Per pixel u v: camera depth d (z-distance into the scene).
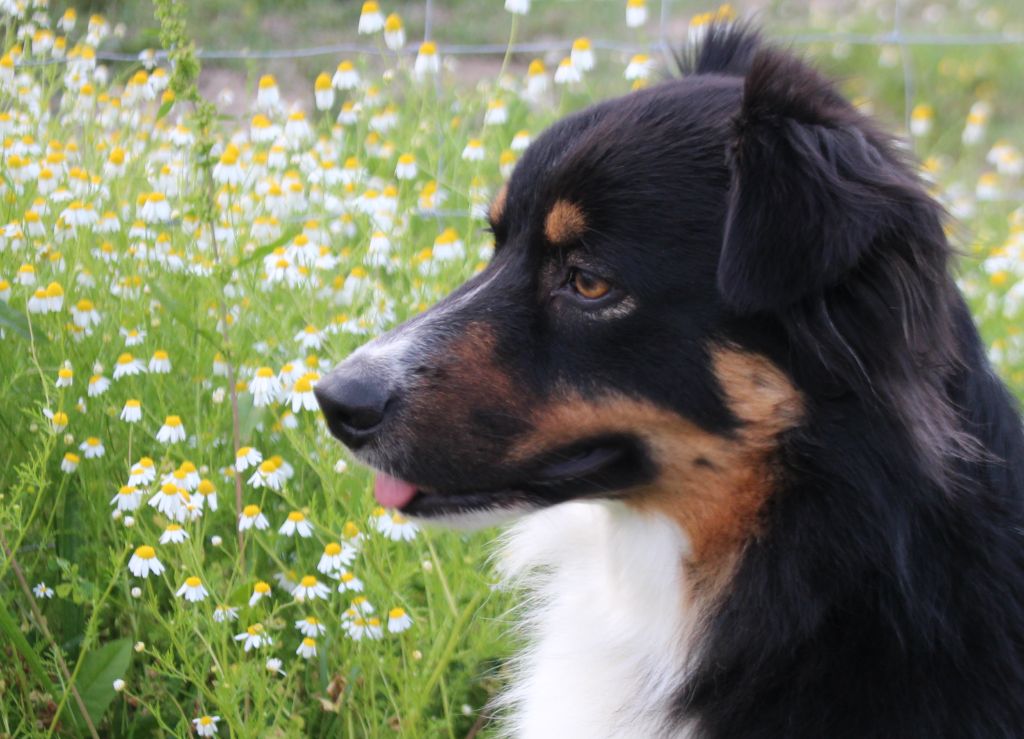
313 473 1.43
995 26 3.47
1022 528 1.21
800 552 1.20
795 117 1.17
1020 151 2.75
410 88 1.71
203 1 2.84
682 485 1.21
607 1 3.47
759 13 1.40
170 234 1.52
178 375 1.44
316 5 3.02
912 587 1.18
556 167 1.22
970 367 1.21
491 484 1.22
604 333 1.20
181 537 1.27
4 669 1.33
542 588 1.32
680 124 1.22
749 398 1.19
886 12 3.68
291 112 1.69
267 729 1.25
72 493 1.39
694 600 1.23
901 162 1.19
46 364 1.42
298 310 1.46
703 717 1.22
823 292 1.17
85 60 1.66
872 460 1.18
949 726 1.19
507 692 1.34
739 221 1.16
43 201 1.51
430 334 1.22
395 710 1.31
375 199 1.54
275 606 1.33
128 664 1.30
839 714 1.20
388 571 1.32
